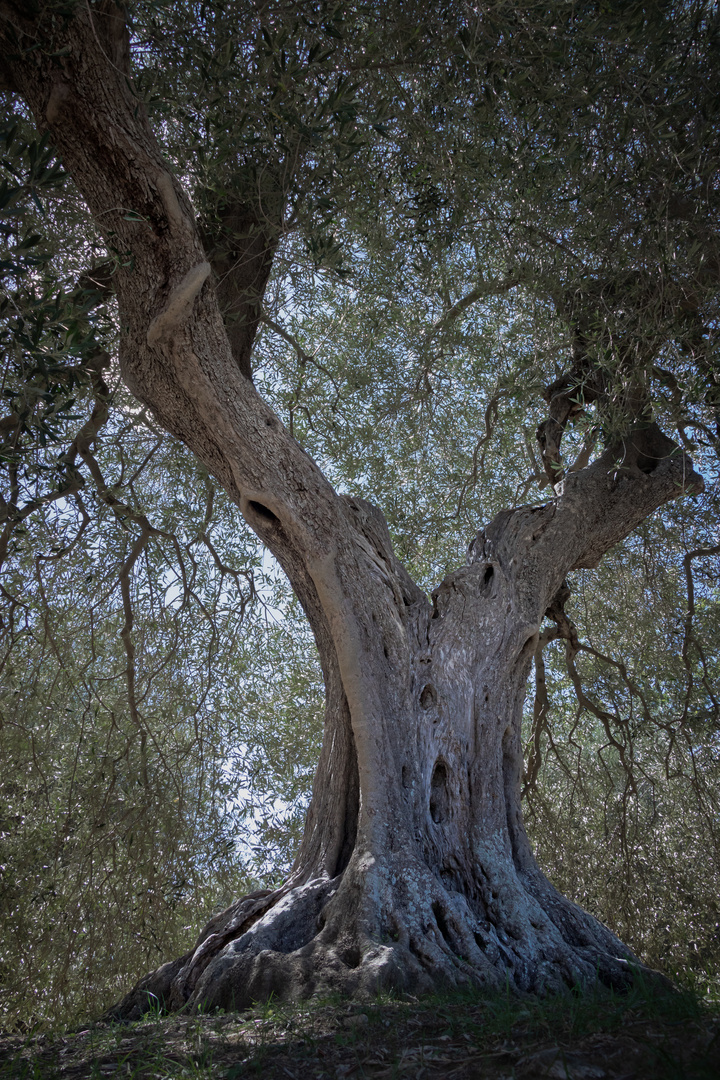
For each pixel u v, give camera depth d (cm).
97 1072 261
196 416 531
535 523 663
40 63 432
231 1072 253
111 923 707
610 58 505
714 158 532
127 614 752
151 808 753
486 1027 288
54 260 551
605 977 433
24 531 604
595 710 845
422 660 566
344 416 915
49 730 786
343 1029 301
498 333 881
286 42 500
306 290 817
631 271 599
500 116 569
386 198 640
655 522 899
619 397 595
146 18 478
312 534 537
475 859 491
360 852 458
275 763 880
